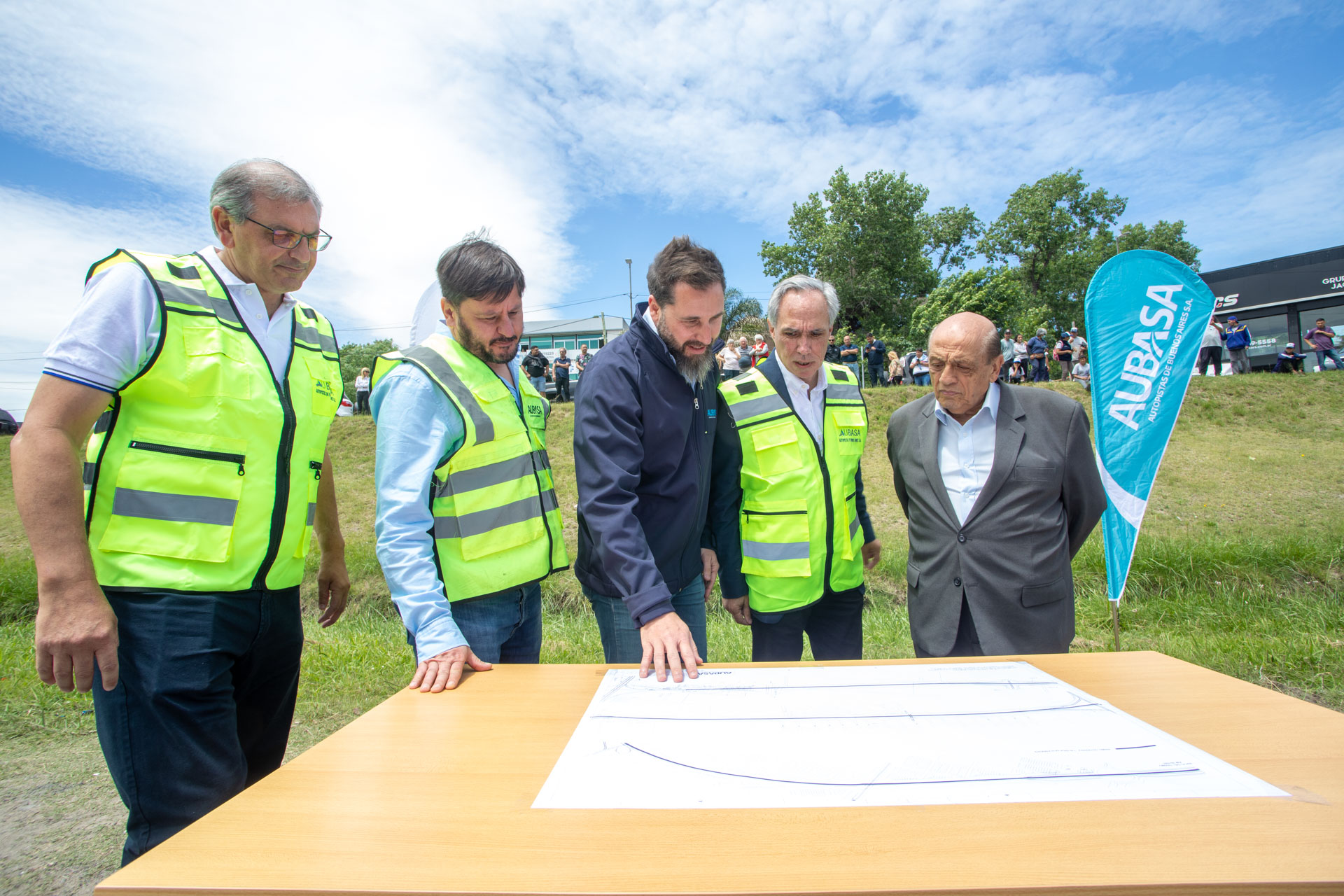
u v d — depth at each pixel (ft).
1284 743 2.93
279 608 4.95
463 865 2.16
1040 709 3.34
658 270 5.55
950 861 2.13
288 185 4.63
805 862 2.14
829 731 3.12
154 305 4.33
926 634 6.40
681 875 2.09
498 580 5.24
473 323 5.32
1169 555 18.53
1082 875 2.05
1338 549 18.69
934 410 6.62
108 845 7.43
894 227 105.09
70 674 3.80
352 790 2.64
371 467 31.55
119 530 4.25
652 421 5.69
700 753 2.91
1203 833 2.27
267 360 4.91
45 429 3.86
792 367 7.04
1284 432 30.17
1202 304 8.38
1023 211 116.16
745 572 7.04
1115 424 8.84
